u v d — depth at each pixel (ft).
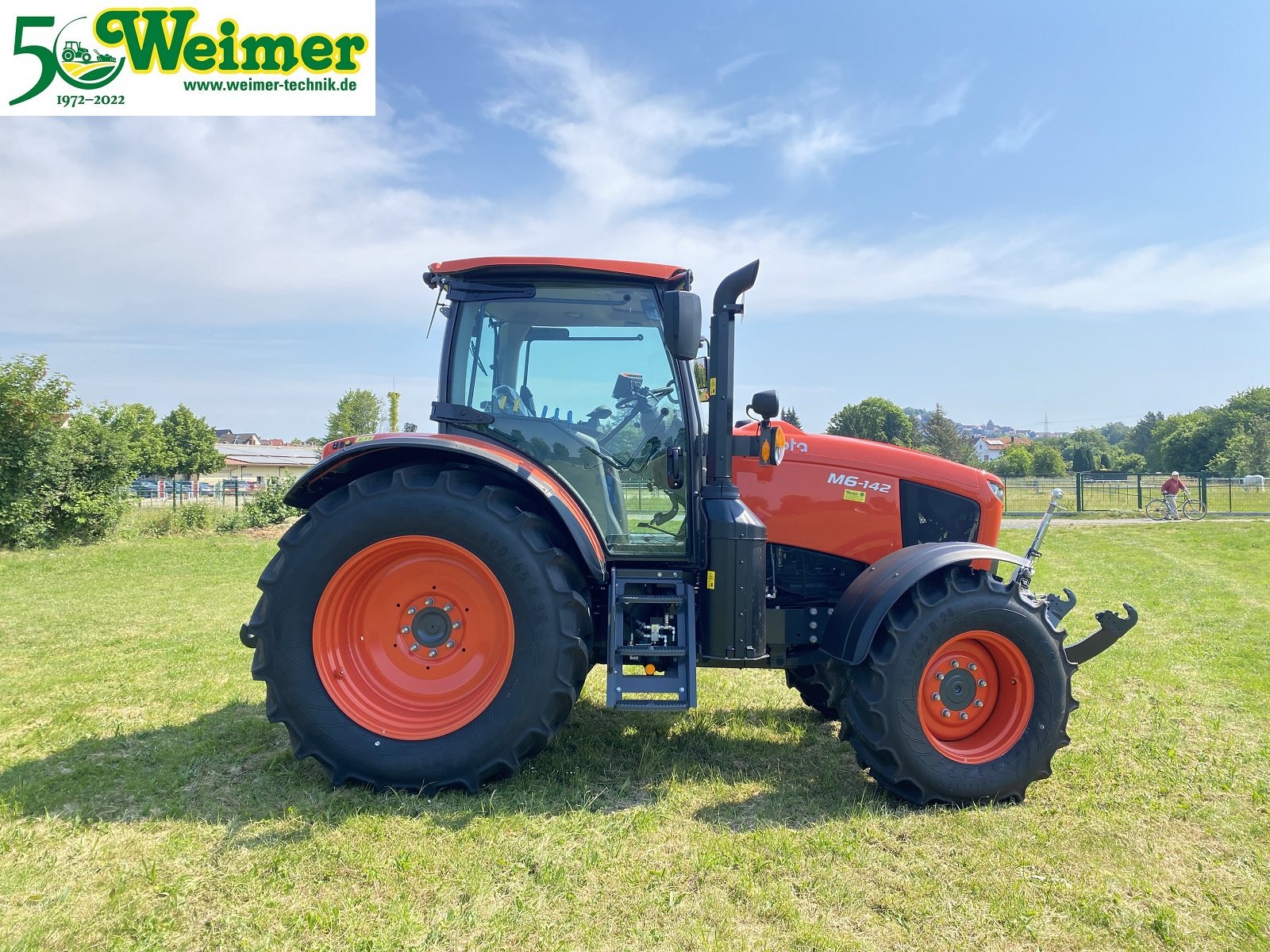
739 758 11.94
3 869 8.15
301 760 11.20
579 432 11.79
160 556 40.81
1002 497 13.14
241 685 15.51
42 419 45.27
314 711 10.14
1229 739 12.80
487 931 7.17
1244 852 8.96
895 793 10.35
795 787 10.71
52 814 9.48
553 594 10.18
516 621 10.19
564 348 11.91
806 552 12.66
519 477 10.54
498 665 10.45
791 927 7.32
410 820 9.32
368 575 10.64
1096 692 15.56
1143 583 31.32
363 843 8.72
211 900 7.64
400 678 10.72
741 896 7.83
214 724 13.01
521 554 10.18
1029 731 10.48
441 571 10.70
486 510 10.28
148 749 11.78
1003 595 10.52
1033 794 10.60
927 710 10.66
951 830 9.44
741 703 14.94
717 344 11.33
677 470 11.62
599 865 8.34
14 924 7.17
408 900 7.63
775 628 11.70
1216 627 22.29
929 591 10.51
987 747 10.56
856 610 10.65
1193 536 52.95
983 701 10.87
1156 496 94.73
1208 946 7.19
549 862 8.32
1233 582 31.60
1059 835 9.30
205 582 31.73
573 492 11.47
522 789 10.34
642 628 10.89
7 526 44.24
